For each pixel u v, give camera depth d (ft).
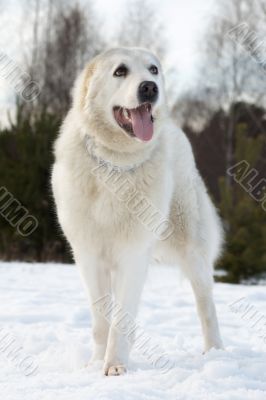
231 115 83.05
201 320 17.72
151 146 15.51
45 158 46.42
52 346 17.13
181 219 17.83
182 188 17.81
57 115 49.47
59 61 78.13
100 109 15.56
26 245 47.62
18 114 49.03
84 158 15.38
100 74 15.79
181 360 15.75
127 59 15.71
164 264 18.62
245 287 33.63
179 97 89.51
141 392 11.89
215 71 84.12
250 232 40.52
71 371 14.76
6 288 29.89
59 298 27.07
